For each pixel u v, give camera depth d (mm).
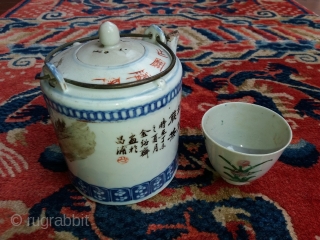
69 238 442
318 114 692
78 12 1363
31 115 703
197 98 756
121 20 1266
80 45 452
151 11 1380
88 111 376
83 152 425
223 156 466
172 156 499
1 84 816
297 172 543
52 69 376
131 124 394
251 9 1390
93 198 493
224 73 866
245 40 1073
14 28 1175
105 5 1461
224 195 506
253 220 464
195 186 524
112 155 419
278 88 791
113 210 484
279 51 992
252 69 885
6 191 516
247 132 574
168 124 439
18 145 617
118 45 419
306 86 799
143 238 441
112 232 450
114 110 374
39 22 1241
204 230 450
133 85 376
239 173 478
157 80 396
